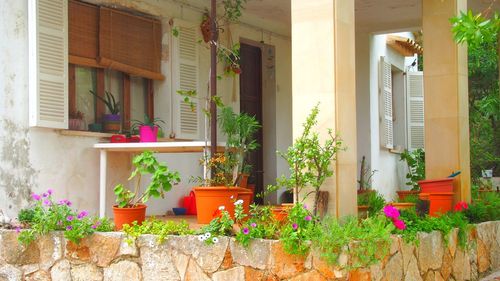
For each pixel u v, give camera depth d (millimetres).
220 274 5348
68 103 7535
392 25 11180
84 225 5828
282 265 5176
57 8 7152
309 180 5652
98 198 7641
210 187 6059
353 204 5930
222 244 5355
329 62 5809
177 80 8617
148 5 8297
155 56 8547
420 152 13180
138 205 6059
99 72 7965
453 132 8070
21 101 6996
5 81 7027
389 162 12898
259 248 5242
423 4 8266
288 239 5113
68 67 7551
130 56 8195
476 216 7848
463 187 8062
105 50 7867
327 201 5711
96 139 7641
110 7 7965
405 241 5746
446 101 8117
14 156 6984
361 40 11680
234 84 9609
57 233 5898
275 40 10625
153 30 8523
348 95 5930
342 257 5035
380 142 12242
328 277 5039
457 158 8047
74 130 7426
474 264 7285
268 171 10617
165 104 8570
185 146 6895
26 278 5996
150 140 7734
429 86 8219
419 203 8086
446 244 6535
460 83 8141
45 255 5938
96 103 7938
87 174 7523
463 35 5188
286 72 10922
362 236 5211
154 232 5660
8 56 7023
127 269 5648
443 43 8133
